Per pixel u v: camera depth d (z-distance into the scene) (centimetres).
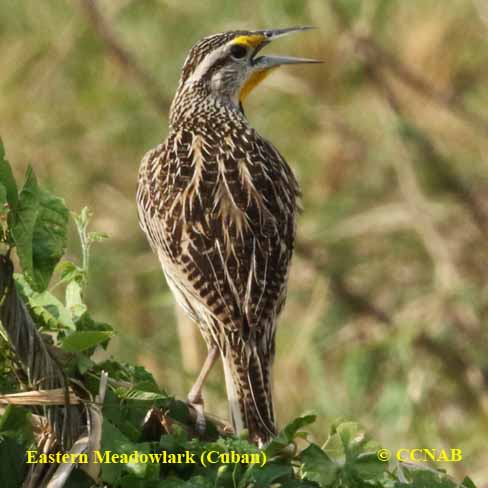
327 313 1087
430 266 1156
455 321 1096
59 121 1248
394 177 1195
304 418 529
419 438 1004
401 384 1031
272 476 512
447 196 1168
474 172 1216
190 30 1302
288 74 1254
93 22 1192
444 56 1296
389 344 1054
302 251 1103
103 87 1255
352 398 1046
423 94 1219
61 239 502
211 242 700
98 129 1240
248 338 679
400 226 1156
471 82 1303
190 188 721
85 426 528
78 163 1227
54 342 554
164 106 1202
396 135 1147
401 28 1312
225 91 853
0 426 525
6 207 489
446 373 1078
